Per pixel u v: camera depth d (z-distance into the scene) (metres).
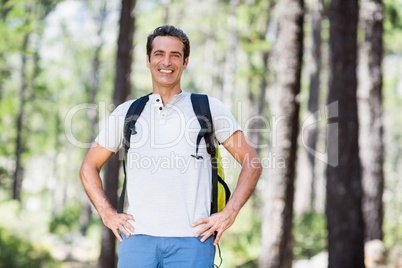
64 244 26.38
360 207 7.03
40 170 52.47
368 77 14.16
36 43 26.53
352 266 6.93
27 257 16.88
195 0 25.94
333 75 7.17
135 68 20.12
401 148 57.41
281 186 9.48
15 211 20.22
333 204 7.09
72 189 53.47
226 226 2.70
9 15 16.23
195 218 2.73
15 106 21.25
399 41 20.09
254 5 18.69
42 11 25.02
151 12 19.05
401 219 16.09
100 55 31.92
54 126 33.69
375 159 13.96
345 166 7.04
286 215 9.46
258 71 21.31
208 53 30.41
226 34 26.78
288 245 9.50
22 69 26.50
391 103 54.00
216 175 2.86
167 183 2.71
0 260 15.85
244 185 2.79
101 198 2.86
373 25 13.94
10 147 26.94
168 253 2.69
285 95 9.52
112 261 11.93
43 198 47.72
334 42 7.17
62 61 34.34
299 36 9.56
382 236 13.77
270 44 17.84
